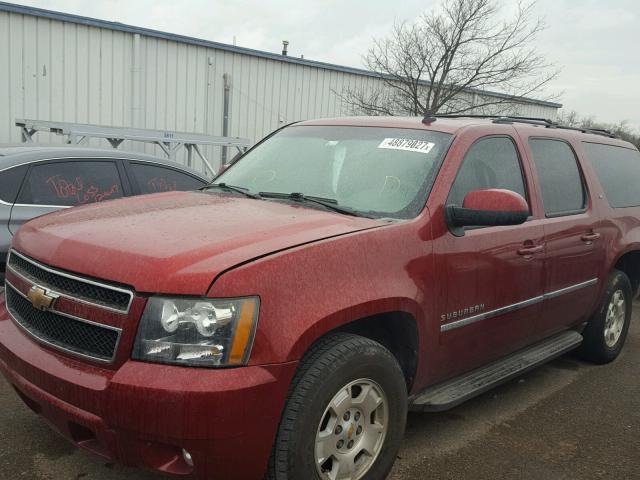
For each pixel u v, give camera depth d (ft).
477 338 11.60
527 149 13.58
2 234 15.61
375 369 9.06
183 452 7.61
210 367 7.40
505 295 12.07
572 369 17.07
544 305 13.51
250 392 7.43
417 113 52.95
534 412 13.91
